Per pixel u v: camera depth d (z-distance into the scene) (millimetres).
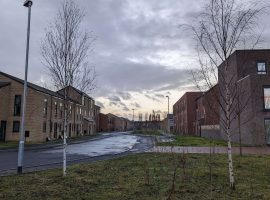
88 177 10789
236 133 32094
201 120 54031
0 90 37250
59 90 12258
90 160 18188
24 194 8359
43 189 8922
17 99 38719
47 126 42531
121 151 25406
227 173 11766
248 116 30875
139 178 10633
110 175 11227
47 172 12055
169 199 7883
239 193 8625
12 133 38125
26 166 15383
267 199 8055
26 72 13383
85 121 67750
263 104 29906
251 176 11359
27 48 13422
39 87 44156
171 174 11414
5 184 9625
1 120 37219
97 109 95312
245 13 9297
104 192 8648
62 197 8086
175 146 26172
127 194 8453
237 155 18766
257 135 29562
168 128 90688
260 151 22812
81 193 8523
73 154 22609
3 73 38750
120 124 142625
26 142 36344
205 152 20422
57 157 20266
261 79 30047
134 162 14914
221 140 38312
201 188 9172
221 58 9469
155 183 9797
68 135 52719
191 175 11227
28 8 13461
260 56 33406
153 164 14125
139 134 68625
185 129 68312
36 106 38938
